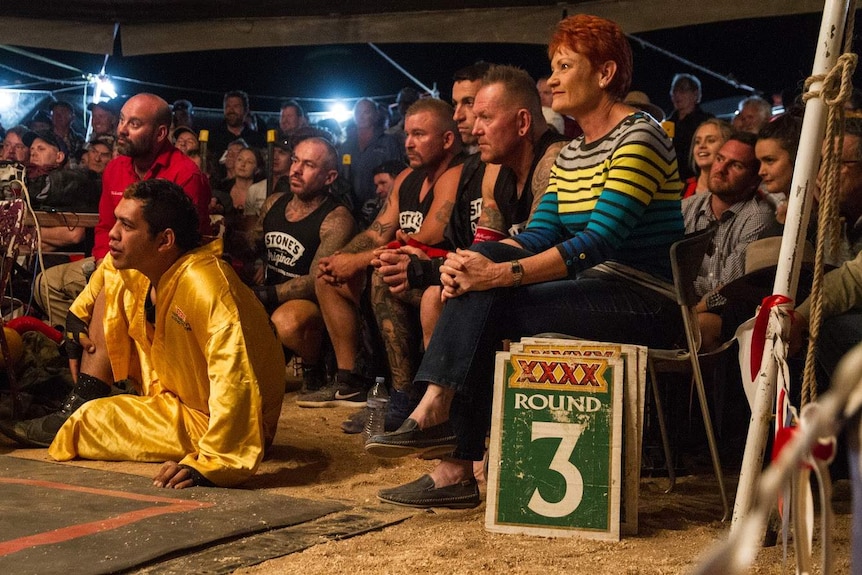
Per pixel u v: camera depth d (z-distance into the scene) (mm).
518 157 3691
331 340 5371
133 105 5059
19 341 4832
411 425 2912
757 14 6500
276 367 3807
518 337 3031
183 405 3729
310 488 3387
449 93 11250
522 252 3023
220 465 3314
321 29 8281
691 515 3104
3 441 4125
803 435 653
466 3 7688
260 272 6094
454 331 2938
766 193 4344
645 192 3021
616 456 2809
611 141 3107
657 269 3156
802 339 2537
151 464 3650
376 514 2973
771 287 3297
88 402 3768
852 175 3293
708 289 4258
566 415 2854
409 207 4906
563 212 3236
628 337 3064
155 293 3715
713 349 3828
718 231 4316
